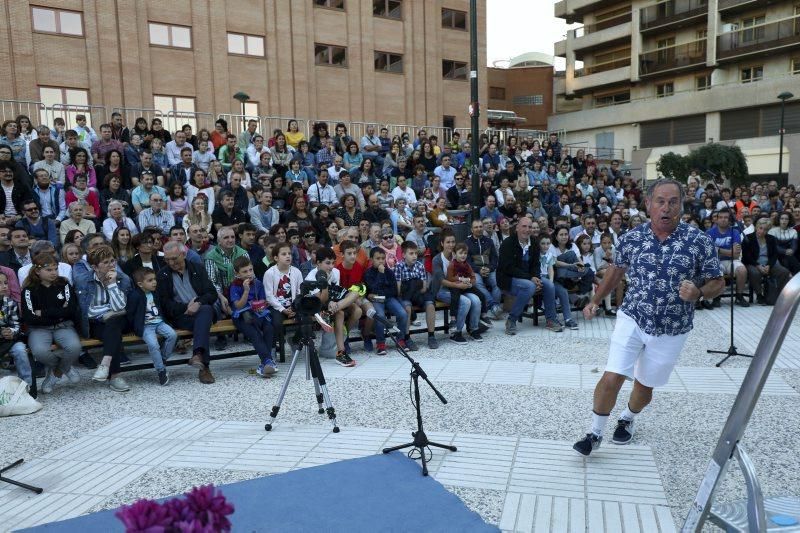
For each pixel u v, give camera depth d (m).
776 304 2.00
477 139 11.05
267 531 3.14
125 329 6.25
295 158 13.36
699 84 34.12
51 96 18.31
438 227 11.95
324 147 14.27
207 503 1.77
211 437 4.63
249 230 7.91
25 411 5.36
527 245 8.45
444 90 26.70
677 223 3.82
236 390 5.93
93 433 4.83
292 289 6.95
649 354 3.87
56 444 4.62
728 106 31.67
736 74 32.53
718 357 6.77
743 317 9.32
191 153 11.42
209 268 7.38
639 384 4.09
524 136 24.08
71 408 5.51
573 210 14.64
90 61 18.86
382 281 7.35
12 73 17.59
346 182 12.32
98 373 5.86
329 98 23.69
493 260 9.26
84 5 18.73
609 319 9.38
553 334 8.28
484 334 8.38
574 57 39.81
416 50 25.73
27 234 7.75
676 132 34.50
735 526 2.20
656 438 4.40
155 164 10.83
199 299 6.46
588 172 17.84
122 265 7.31
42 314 5.77
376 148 16.31
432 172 15.80
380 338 7.24
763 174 30.81
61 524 3.30
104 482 3.90
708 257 3.71
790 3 29.83
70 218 8.69
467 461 4.04
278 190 11.17
